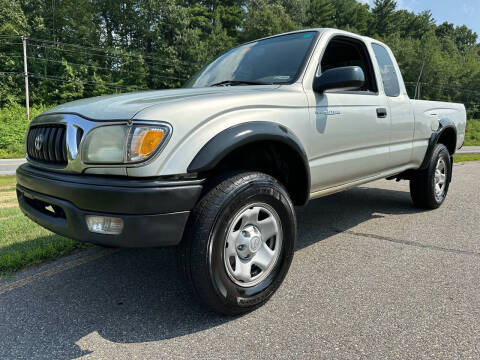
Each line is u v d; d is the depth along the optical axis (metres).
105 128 2.01
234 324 2.20
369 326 2.15
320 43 3.10
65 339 2.07
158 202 1.92
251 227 2.32
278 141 2.41
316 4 59.62
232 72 3.31
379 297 2.50
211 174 2.23
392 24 71.50
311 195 2.99
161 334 2.11
